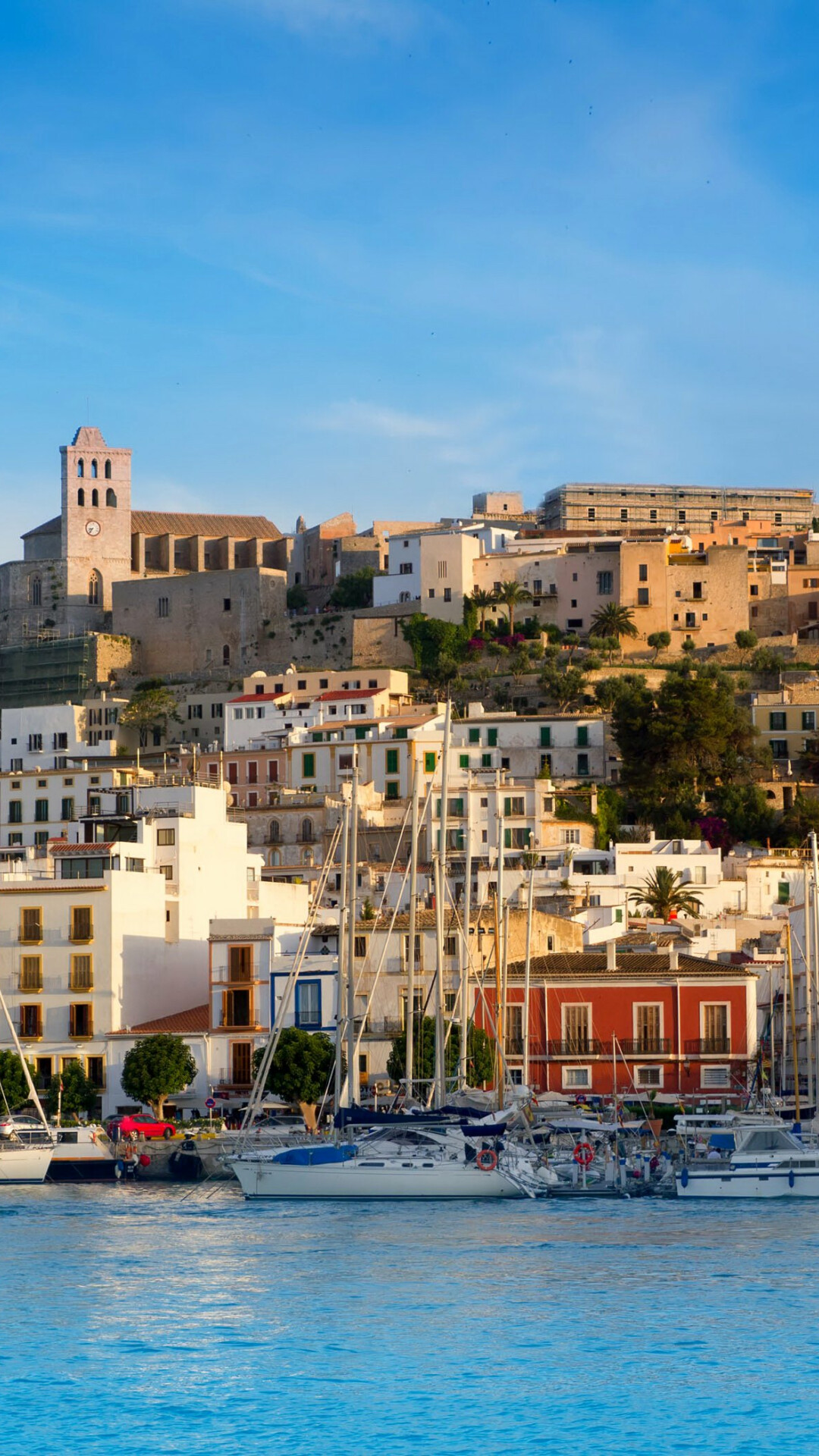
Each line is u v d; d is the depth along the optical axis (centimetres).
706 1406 7331
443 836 13888
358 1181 12194
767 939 19750
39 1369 7906
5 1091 15162
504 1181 12250
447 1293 9106
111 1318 8706
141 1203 12206
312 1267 9731
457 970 16138
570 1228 10962
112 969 16125
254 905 18712
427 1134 12331
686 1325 8431
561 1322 8500
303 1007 16025
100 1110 15875
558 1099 15238
